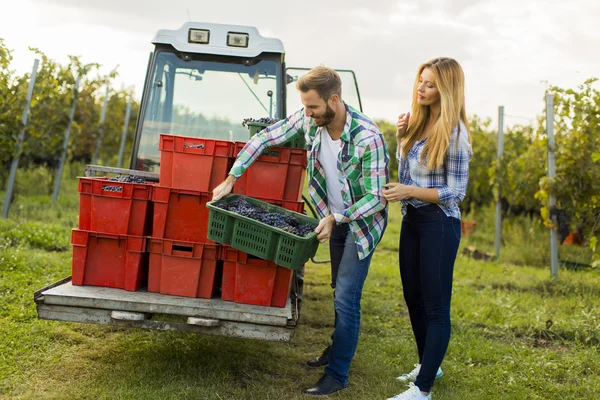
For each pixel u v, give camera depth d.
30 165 10.50
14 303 4.54
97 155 13.09
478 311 5.57
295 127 3.46
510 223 10.30
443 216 3.29
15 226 7.25
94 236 3.58
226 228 3.33
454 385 3.83
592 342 4.82
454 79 3.21
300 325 4.87
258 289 3.53
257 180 3.69
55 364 3.60
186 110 5.02
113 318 3.35
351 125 3.22
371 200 3.22
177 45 4.91
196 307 3.35
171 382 3.45
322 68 3.16
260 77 5.05
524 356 4.45
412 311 3.68
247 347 4.19
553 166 7.70
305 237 3.20
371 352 4.31
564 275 7.45
